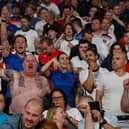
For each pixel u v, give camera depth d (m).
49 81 15.88
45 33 23.45
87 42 19.09
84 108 13.75
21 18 24.42
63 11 26.81
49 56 19.39
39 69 17.39
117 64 15.17
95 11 27.14
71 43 21.64
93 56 17.66
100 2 29.16
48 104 14.61
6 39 20.91
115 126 13.82
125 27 25.77
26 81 15.46
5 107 15.15
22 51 18.17
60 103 14.67
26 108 11.58
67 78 16.83
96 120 13.16
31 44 22.55
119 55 15.23
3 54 18.31
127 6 28.50
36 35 22.88
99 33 23.39
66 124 13.86
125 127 14.46
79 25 23.36
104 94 15.27
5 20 23.70
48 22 25.08
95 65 17.61
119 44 15.52
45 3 28.73
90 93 16.45
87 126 12.93
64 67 16.97
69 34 21.69
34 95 15.34
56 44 21.66
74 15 27.64
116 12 28.08
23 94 15.29
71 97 16.45
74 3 28.77
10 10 27.50
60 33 22.83
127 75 15.19
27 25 23.08
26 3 28.08
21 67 18.02
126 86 14.94
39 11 25.55
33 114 11.52
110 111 15.04
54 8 28.64
